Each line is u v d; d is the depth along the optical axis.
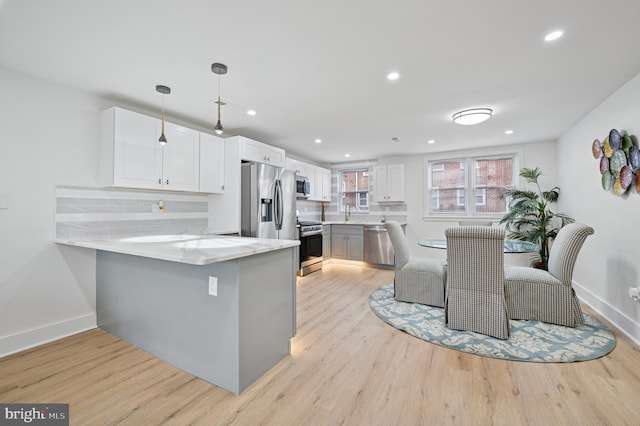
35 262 2.35
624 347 2.22
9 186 2.22
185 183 3.23
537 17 1.64
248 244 2.06
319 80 2.43
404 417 1.51
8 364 2.04
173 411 1.56
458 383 1.80
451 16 1.63
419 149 5.07
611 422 1.47
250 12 1.59
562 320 2.60
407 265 3.35
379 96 2.76
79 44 1.90
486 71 2.27
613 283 2.72
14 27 1.72
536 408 1.57
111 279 2.53
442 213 5.33
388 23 1.69
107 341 2.40
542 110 3.13
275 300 2.03
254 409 1.58
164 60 2.11
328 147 4.95
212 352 1.82
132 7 1.55
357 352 2.20
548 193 4.23
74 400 1.66
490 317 2.42
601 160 2.90
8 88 2.21
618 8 1.56
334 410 1.57
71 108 2.55
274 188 3.98
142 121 2.82
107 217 2.79
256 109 3.10
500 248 2.38
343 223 5.63
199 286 1.88
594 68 2.22
